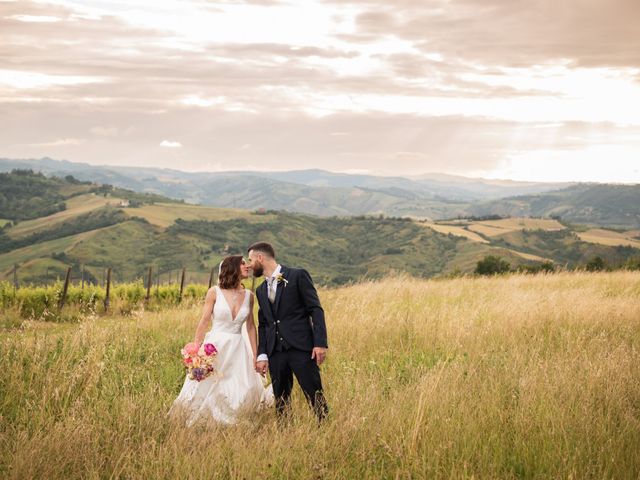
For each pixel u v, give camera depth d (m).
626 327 10.29
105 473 4.41
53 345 7.51
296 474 4.39
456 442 4.81
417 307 13.66
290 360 5.82
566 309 11.77
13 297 17.47
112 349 7.83
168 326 11.23
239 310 6.31
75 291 19.27
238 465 4.41
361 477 4.41
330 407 5.91
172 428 5.29
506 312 11.53
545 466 4.47
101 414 5.35
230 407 5.95
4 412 5.58
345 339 9.53
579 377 6.59
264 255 6.08
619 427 5.24
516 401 5.84
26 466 4.25
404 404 5.65
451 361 7.79
